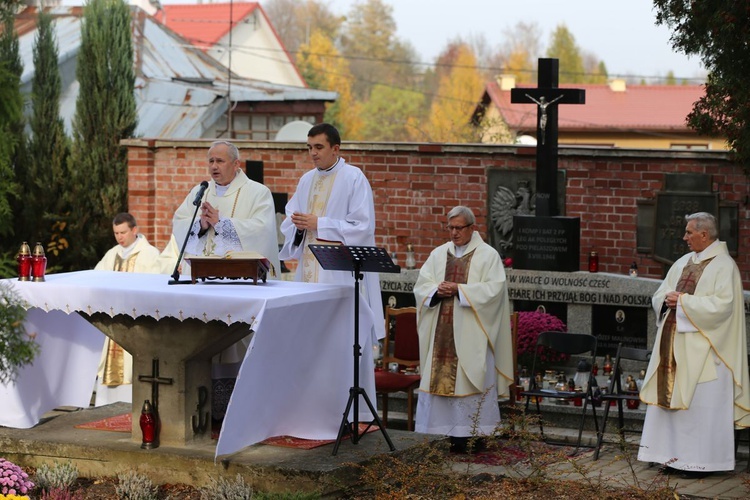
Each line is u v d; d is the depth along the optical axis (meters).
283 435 7.62
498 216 13.61
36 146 16.48
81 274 8.12
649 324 11.34
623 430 8.52
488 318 9.05
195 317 6.96
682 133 36.62
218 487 6.79
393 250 14.05
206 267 7.38
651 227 13.16
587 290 11.59
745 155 9.78
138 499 6.90
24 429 8.01
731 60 9.30
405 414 10.06
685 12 9.66
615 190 13.27
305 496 6.64
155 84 22.75
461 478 7.56
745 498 7.59
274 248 8.30
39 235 16.50
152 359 7.45
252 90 23.72
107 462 7.47
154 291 7.09
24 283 7.57
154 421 7.41
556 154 12.44
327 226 8.02
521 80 68.69
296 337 7.29
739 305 8.34
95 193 16.33
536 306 11.90
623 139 37.09
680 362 8.30
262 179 13.35
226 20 40.53
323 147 8.29
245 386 6.86
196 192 8.31
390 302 12.23
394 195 13.99
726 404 8.26
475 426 8.20
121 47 16.44
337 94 24.27
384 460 7.27
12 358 7.75
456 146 13.66
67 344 8.51
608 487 7.49
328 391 7.66
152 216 14.95
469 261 9.19
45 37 16.66
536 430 9.47
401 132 59.50
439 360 9.08
